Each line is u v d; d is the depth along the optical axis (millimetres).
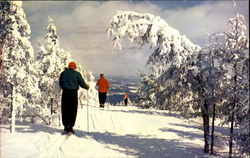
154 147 6016
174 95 6695
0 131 6137
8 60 7395
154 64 6562
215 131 8055
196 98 6359
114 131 7465
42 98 9625
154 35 5848
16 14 7605
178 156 5520
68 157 4926
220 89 6152
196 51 6254
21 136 6113
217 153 6074
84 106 14148
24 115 8570
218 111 6379
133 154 5398
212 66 6164
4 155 4586
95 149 5539
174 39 6012
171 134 7445
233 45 5570
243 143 5523
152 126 8406
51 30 11133
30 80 8266
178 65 6176
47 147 5477
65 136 6477
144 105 17891
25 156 4715
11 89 7082
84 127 7828
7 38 7449
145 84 18547
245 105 4988
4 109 7262
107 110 12586
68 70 6859
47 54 10867
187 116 6645
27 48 7906
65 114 6801
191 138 7168
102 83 14258
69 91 6840
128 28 5828
